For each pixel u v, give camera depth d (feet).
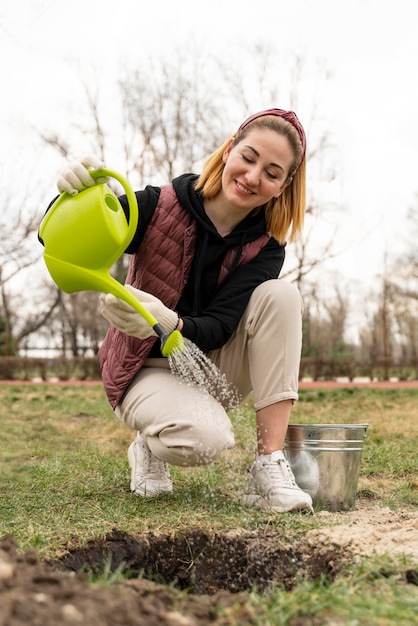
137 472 10.23
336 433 9.55
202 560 8.22
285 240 10.10
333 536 7.75
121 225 8.52
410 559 6.87
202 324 9.04
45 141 55.21
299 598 5.81
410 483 11.34
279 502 9.04
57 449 14.69
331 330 103.19
